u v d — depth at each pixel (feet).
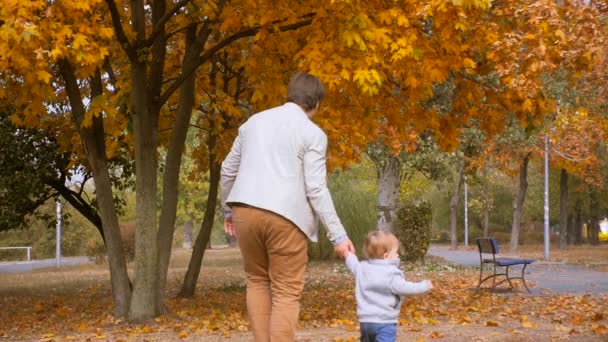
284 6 34.12
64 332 35.45
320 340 27.48
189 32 42.06
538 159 147.33
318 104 15.46
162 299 40.47
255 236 14.40
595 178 164.66
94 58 30.35
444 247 195.93
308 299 50.34
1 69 29.81
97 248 118.52
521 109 37.17
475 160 127.03
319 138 14.55
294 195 14.34
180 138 42.22
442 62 33.32
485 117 39.96
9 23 27.76
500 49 33.09
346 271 83.71
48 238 190.70
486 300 47.52
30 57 29.68
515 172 148.97
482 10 33.17
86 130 39.88
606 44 36.14
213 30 42.52
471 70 34.37
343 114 39.06
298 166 14.48
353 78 30.35
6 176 57.41
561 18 33.83
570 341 26.96
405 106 39.29
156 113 38.60
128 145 51.70
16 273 100.73
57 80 46.06
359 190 110.32
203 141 59.26
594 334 28.91
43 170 57.98
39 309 49.60
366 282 17.62
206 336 30.32
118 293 40.19
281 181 14.34
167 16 36.17
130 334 32.30
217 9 36.35
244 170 14.67
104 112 39.37
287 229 14.24
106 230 40.50
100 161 40.40
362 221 104.99
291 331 14.39
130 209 183.83
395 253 17.81
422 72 33.14
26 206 61.67
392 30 32.17
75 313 47.73
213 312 41.14
